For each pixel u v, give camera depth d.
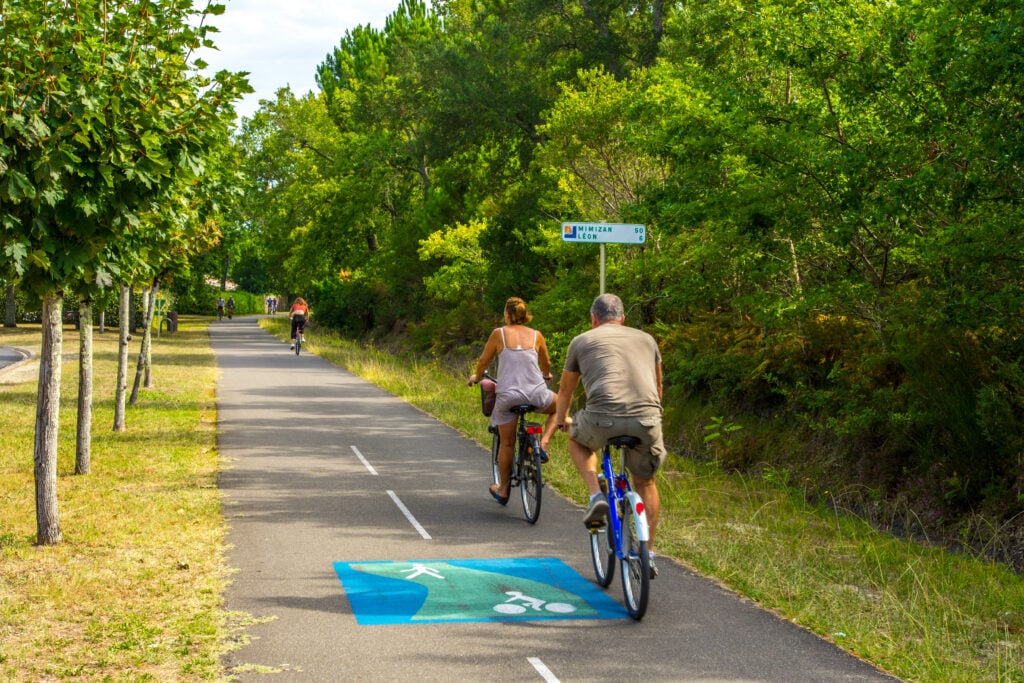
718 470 13.62
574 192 20.69
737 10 12.28
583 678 4.86
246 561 7.21
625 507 6.08
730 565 7.14
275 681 4.77
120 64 6.90
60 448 12.45
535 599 6.31
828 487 12.95
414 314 43.44
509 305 9.12
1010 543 9.95
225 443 13.80
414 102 38.75
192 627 5.56
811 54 11.48
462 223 36.16
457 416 17.20
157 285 20.17
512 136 32.34
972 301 10.69
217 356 33.75
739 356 15.95
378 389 23.16
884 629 5.72
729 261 14.41
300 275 55.97
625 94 19.81
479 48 33.19
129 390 20.36
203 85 7.53
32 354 34.53
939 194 11.00
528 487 8.88
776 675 4.94
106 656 5.07
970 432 10.91
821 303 12.89
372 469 11.87
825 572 7.26
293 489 10.36
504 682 4.80
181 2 7.58
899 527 11.37
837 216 11.93
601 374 6.09
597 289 19.50
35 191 6.41
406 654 5.19
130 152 6.95
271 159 58.19
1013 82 9.55
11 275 6.98
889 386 12.68
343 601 6.18
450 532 8.38
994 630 6.00
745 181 12.59
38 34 6.50
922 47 10.44
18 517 8.39
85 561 7.04
